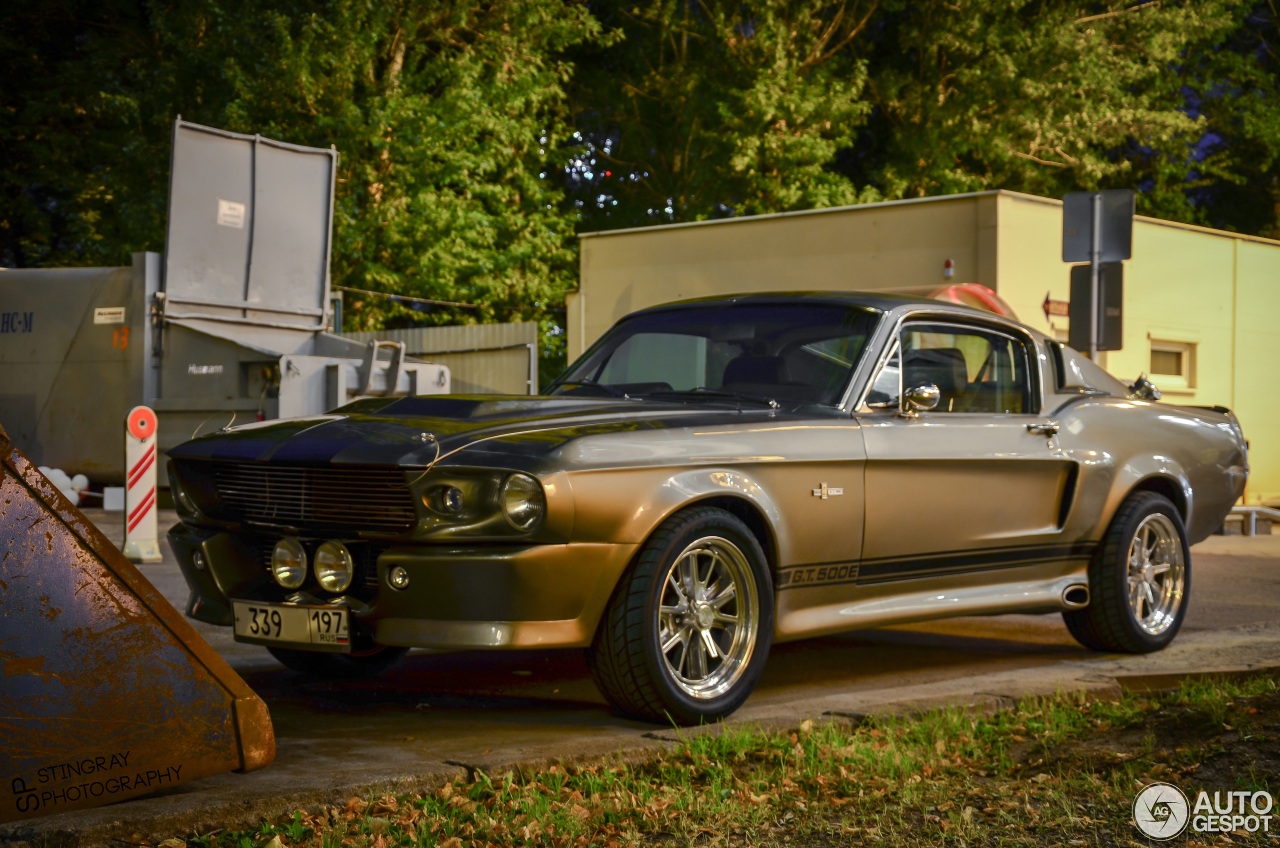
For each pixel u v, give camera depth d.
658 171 28.52
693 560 4.69
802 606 5.10
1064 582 6.25
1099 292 9.76
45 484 3.44
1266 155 30.77
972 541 5.71
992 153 25.98
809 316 5.70
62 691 3.40
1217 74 30.41
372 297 21.89
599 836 3.49
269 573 4.86
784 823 3.65
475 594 4.29
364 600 4.52
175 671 3.59
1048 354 6.41
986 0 25.83
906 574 5.48
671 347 5.80
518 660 6.33
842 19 27.48
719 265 15.45
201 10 20.77
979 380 5.99
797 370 5.47
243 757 3.68
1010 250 13.52
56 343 13.46
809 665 6.35
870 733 4.59
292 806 3.57
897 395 5.51
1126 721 4.70
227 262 13.30
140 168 21.33
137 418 9.14
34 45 25.00
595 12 28.62
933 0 26.52
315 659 5.66
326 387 12.08
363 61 21.03
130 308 13.04
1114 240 9.71
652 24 27.94
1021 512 5.94
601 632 4.55
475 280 22.11
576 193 28.72
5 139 24.09
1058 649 6.80
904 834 3.54
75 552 3.46
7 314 13.65
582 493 4.33
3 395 13.67
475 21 23.56
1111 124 25.98
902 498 5.37
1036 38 26.19
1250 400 16.89
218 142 13.02
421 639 4.35
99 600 3.49
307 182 13.87
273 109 20.61
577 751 4.17
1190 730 4.47
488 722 4.80
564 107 26.42
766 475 4.87
